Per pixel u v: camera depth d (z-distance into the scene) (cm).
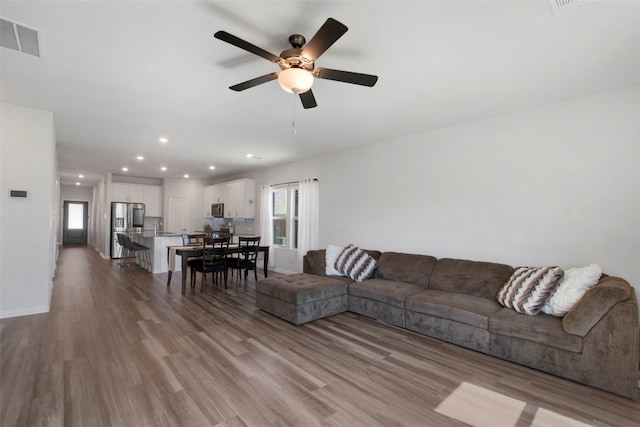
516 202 333
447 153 392
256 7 175
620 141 275
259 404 195
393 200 450
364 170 492
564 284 256
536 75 255
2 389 206
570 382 226
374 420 182
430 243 405
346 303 393
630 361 206
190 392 207
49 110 346
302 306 343
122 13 180
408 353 272
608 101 281
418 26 192
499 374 237
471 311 281
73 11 178
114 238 832
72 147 513
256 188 753
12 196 338
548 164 313
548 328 237
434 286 360
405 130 409
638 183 266
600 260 283
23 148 342
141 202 878
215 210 853
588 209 289
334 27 160
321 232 563
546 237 313
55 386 211
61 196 1221
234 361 253
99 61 237
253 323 345
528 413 190
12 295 344
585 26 191
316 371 239
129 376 226
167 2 171
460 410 192
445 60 233
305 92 230
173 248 530
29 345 274
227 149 521
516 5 173
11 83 276
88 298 431
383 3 171
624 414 190
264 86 279
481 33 199
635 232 267
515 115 336
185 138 455
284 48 219
